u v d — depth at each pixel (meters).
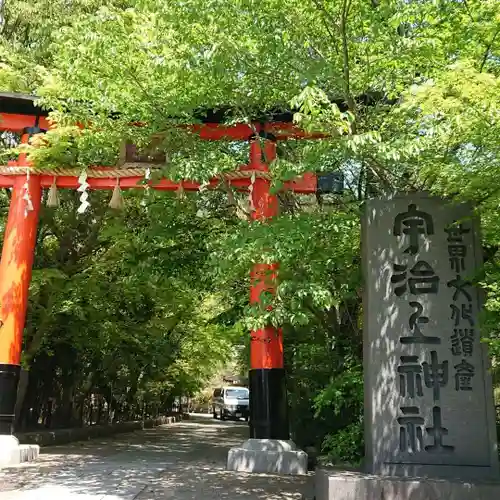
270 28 7.38
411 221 7.56
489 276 7.06
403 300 7.33
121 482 8.81
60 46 9.08
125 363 19.16
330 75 7.41
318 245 8.27
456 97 5.93
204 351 24.42
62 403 17.31
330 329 11.47
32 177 11.88
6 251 11.64
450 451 6.84
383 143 6.65
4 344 11.24
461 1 6.85
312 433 12.98
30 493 7.81
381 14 6.88
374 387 7.11
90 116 10.22
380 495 6.26
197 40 7.84
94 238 15.16
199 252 12.87
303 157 8.13
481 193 6.81
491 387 7.01
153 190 11.45
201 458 12.44
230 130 11.55
